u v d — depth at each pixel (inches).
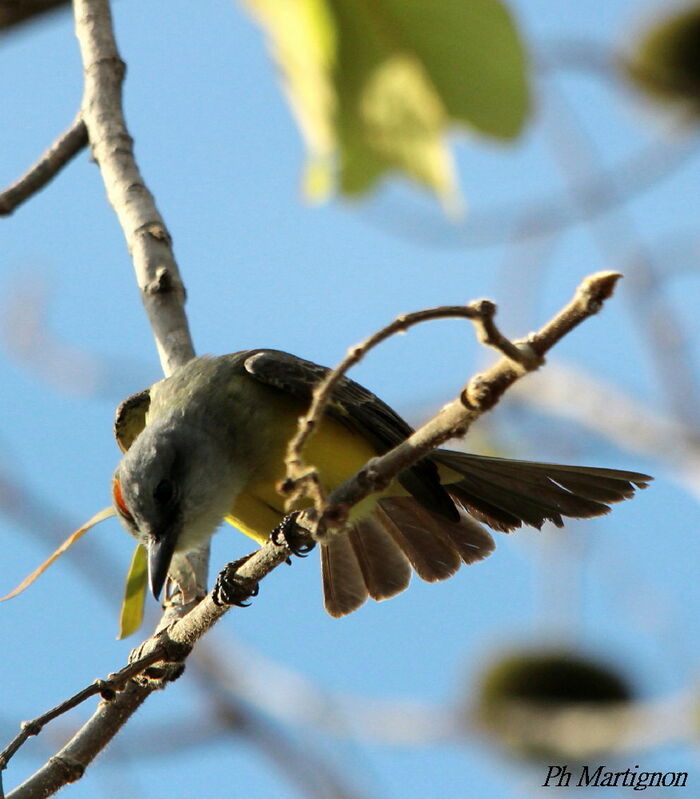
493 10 378.6
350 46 393.1
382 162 410.3
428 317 238.8
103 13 419.5
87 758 295.6
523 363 234.7
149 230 400.5
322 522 255.6
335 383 249.4
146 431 413.4
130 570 396.8
